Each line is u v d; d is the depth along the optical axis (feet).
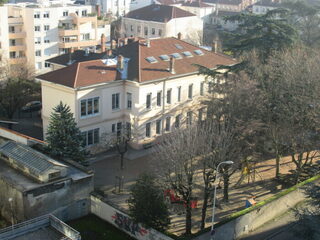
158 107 176.04
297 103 137.49
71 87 154.20
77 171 126.82
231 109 138.51
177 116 185.57
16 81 199.11
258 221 121.08
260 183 146.82
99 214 123.75
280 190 142.31
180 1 486.79
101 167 156.25
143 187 109.29
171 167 119.34
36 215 115.24
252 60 162.61
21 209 113.91
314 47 238.48
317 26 271.28
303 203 132.98
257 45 175.52
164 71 175.22
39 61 278.05
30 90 208.03
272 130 141.38
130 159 163.94
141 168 156.87
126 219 114.52
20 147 131.44
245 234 117.39
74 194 121.60
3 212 122.01
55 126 137.59
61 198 119.14
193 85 188.03
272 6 453.58
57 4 307.37
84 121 161.07
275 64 161.58
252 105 140.36
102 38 209.36
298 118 136.67
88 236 114.01
